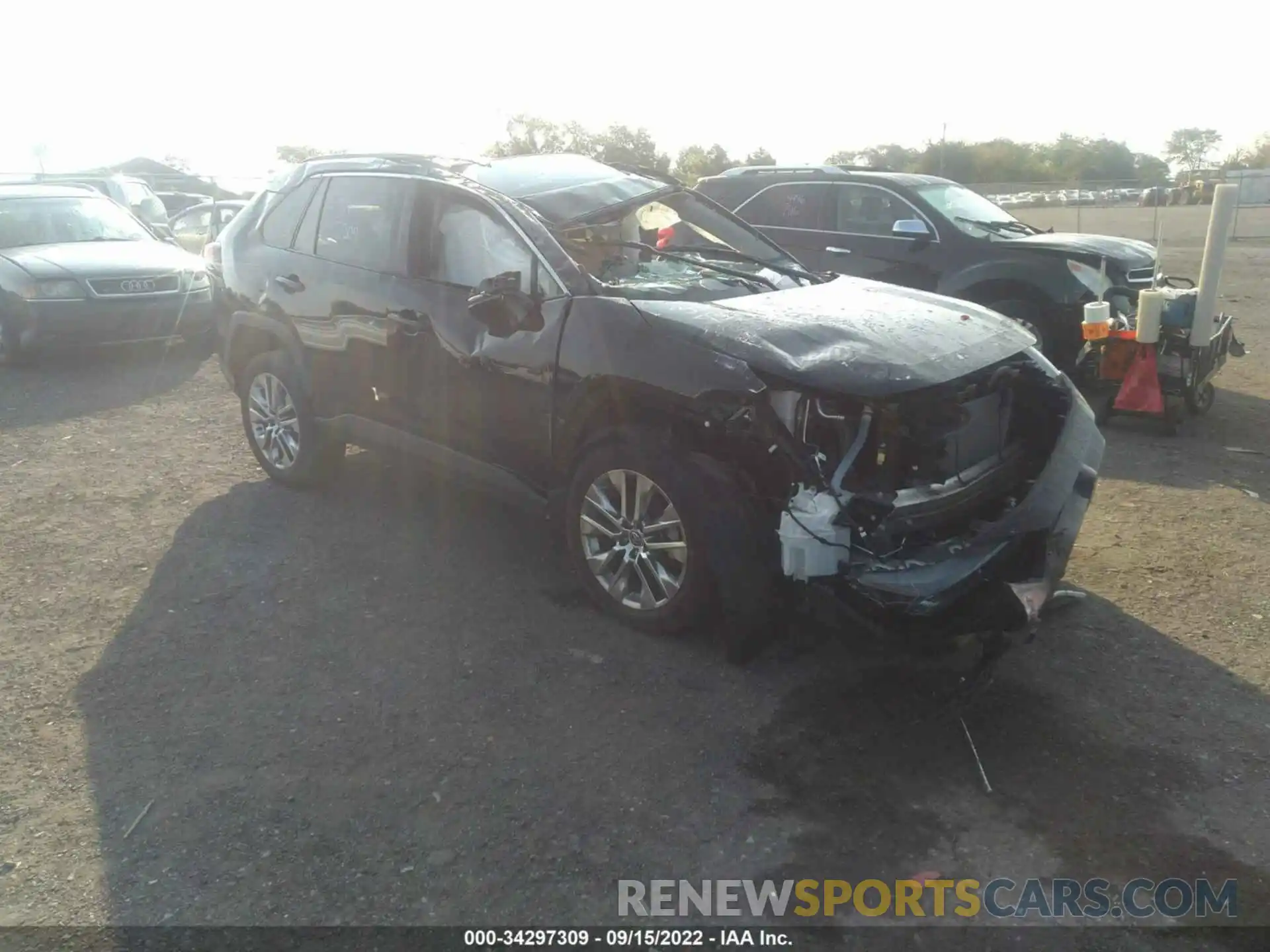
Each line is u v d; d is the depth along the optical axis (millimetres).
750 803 3371
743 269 5512
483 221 4922
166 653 4336
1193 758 3600
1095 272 8359
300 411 5859
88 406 8367
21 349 9492
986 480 4211
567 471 4562
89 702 3963
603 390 4250
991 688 4039
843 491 3705
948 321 4539
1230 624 4547
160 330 9906
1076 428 4512
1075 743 3689
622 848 3166
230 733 3758
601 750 3646
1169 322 7309
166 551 5371
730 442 3932
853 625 3678
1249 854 3141
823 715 3861
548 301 4555
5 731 3768
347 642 4418
